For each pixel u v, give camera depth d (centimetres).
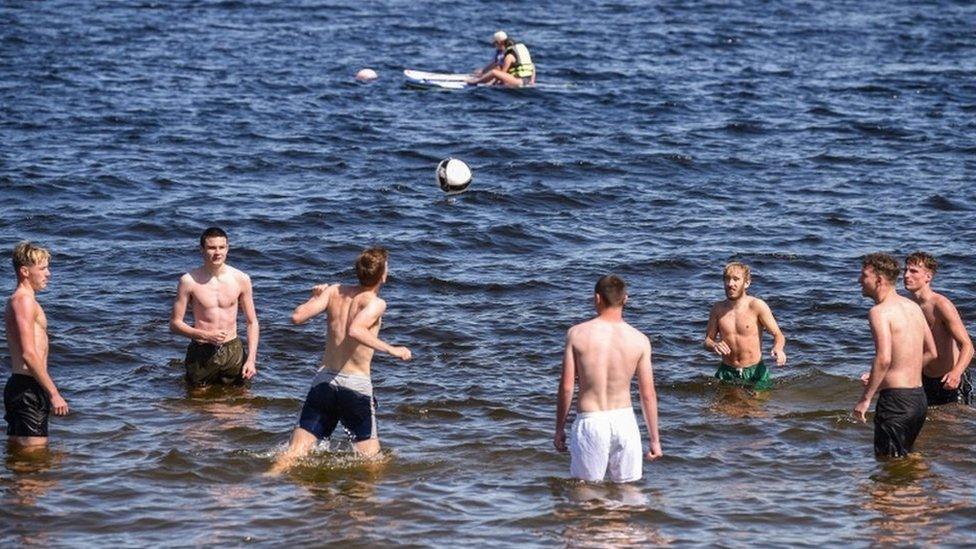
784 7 8594
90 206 3669
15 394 1991
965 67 6444
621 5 8631
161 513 1756
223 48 6694
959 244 3378
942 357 2220
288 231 3472
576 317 2789
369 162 4334
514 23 7800
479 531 1706
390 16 8012
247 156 4372
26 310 1955
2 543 1650
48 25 7219
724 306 2403
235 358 2350
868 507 1798
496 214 3697
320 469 1925
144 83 5641
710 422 2173
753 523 1739
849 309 2852
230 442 2052
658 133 4847
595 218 3675
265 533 1694
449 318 2767
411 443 2048
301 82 5828
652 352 2569
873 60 6644
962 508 1794
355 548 1653
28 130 4638
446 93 5653
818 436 2108
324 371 1950
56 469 1911
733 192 3984
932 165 4347
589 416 1845
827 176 4194
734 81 5988
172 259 3191
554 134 4816
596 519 1748
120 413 2183
